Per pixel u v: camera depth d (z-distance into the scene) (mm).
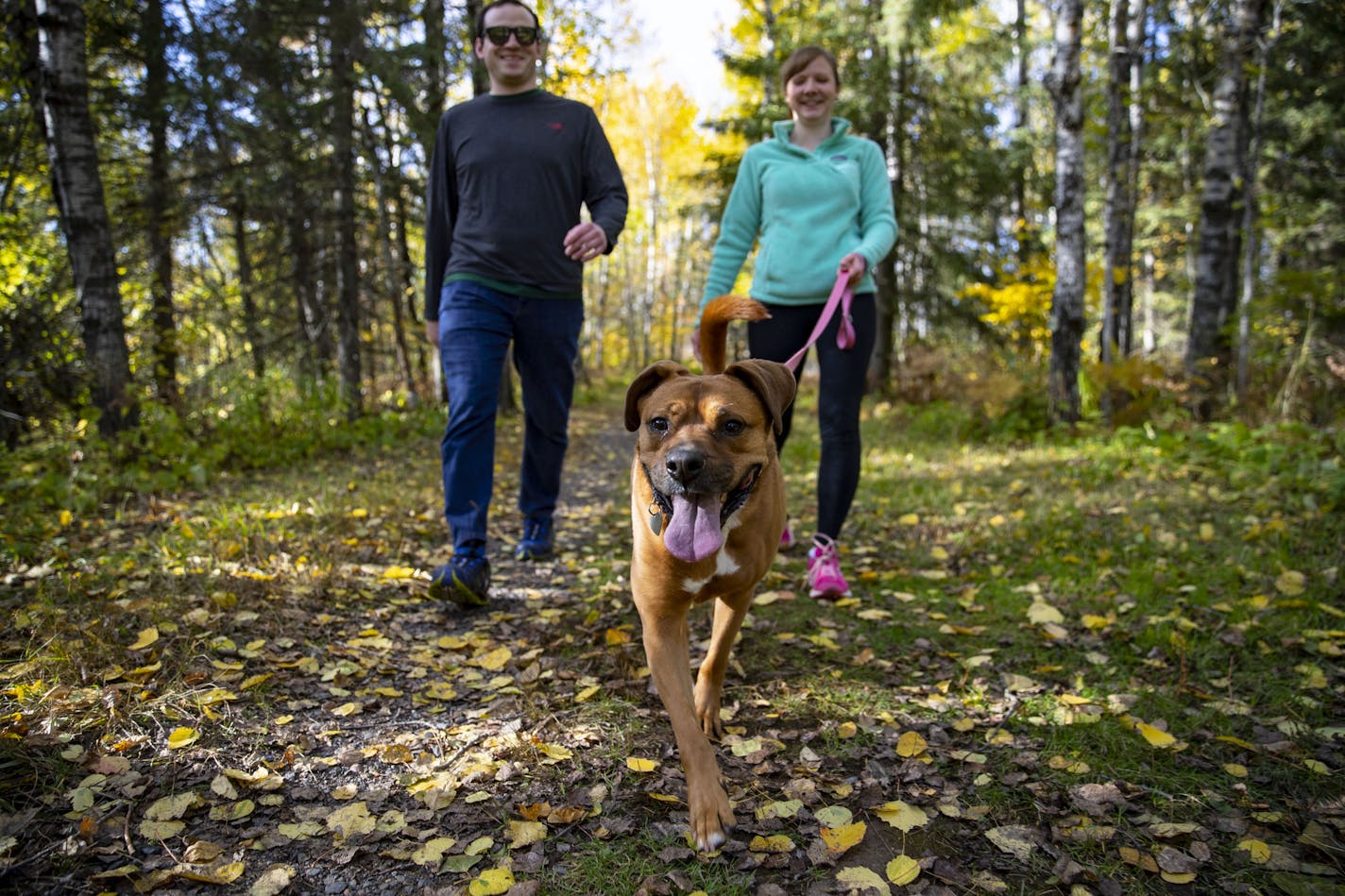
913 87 14375
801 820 2053
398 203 14211
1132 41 10492
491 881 1760
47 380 6719
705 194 20156
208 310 12492
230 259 17516
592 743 2393
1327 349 8914
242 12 10328
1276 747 2363
